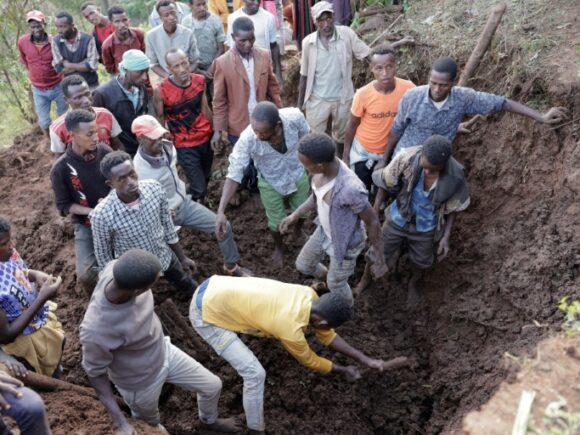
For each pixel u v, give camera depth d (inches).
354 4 298.2
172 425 174.1
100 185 180.2
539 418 125.3
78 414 146.4
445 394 180.7
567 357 138.8
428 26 259.0
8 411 113.5
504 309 182.9
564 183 184.2
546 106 200.2
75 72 305.7
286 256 239.0
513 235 194.7
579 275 167.5
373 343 206.7
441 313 203.5
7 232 138.1
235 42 227.3
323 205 167.0
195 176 240.5
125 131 223.1
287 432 181.8
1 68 391.9
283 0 353.1
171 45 267.3
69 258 234.1
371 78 270.5
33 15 300.8
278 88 245.6
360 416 187.8
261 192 209.0
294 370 193.5
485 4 250.4
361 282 221.5
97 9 314.5
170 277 190.5
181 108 227.9
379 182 187.2
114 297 127.4
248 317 152.7
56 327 163.5
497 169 214.1
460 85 221.9
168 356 149.3
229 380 190.4
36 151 319.6
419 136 193.3
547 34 217.8
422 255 195.9
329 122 285.9
